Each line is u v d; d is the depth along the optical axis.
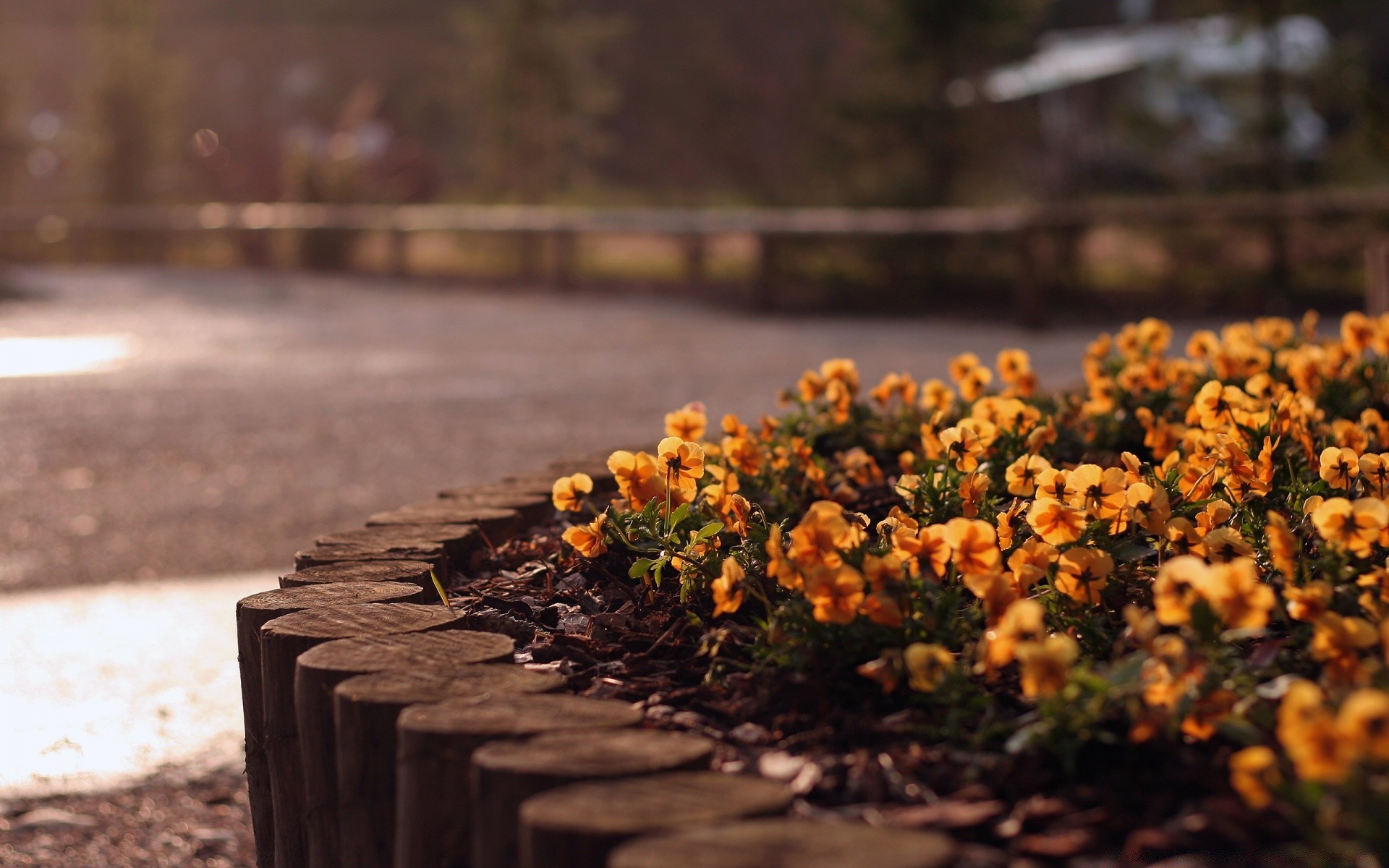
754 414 7.39
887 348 10.43
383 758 1.79
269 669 2.12
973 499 2.50
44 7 36.69
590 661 2.22
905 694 1.93
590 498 3.51
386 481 6.16
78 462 6.88
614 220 16.00
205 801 3.11
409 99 34.31
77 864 2.82
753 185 22.88
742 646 2.15
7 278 17.94
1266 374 3.65
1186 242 12.48
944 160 14.43
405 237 18.84
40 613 4.42
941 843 1.35
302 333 12.41
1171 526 2.27
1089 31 26.12
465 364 10.12
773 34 24.72
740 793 1.50
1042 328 11.80
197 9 37.31
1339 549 2.11
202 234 21.67
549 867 1.43
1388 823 1.35
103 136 24.27
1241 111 13.09
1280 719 1.66
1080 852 1.51
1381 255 6.49
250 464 6.70
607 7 26.11
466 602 2.56
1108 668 1.93
